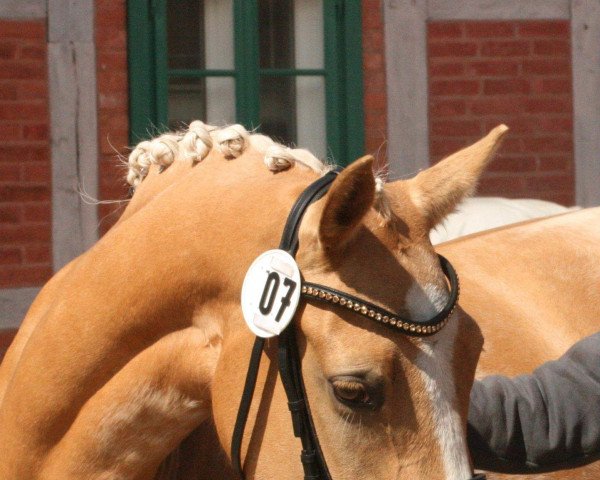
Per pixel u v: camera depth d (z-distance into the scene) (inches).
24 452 125.2
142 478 123.8
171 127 336.2
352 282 106.0
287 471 110.1
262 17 344.2
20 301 317.7
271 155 118.8
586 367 130.2
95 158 323.3
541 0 348.5
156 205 122.9
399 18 342.0
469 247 179.8
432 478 103.2
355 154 342.3
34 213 319.6
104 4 323.3
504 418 126.9
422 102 343.0
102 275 122.0
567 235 184.5
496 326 161.0
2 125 317.7
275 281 108.8
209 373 117.0
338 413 105.3
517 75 348.2
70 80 321.4
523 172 350.3
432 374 104.8
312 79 348.2
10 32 317.7
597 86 352.2
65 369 122.2
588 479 158.9
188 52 339.3
